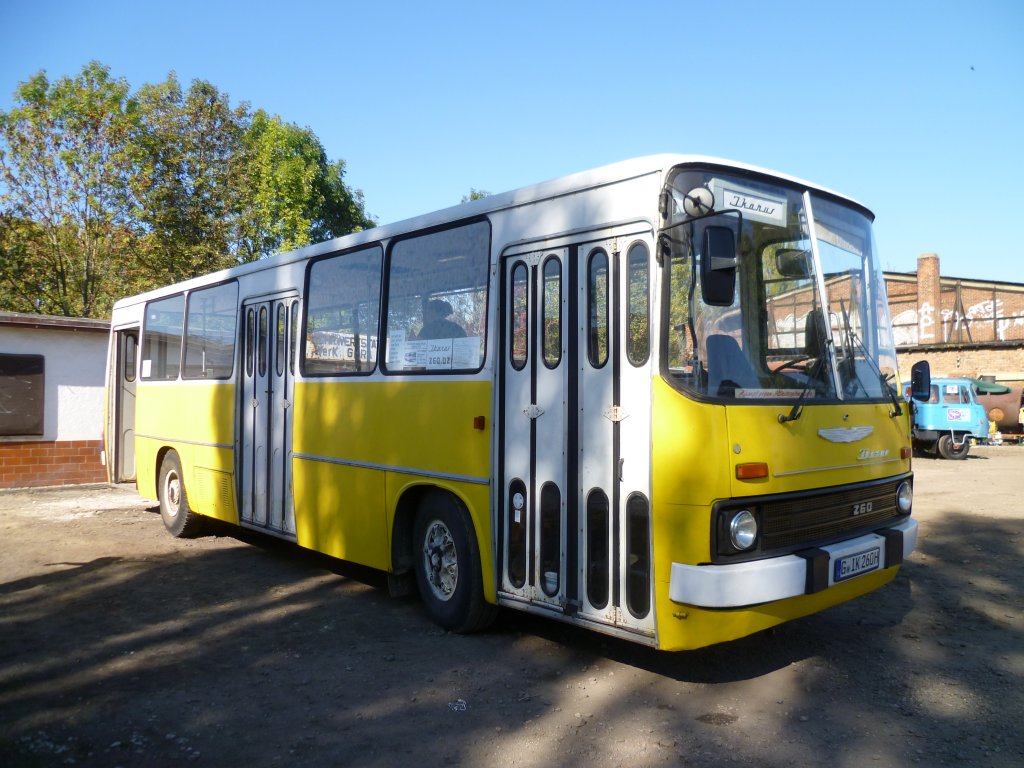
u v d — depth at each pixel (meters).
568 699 4.65
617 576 4.53
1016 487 14.29
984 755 3.94
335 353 6.99
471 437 5.53
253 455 8.06
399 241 6.36
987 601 6.73
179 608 6.59
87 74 21.97
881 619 6.20
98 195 21.16
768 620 4.37
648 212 4.50
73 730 4.27
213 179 22.55
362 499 6.54
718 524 4.14
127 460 12.35
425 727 4.29
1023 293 32.97
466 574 5.64
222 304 8.78
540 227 5.14
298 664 5.27
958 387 21.11
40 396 13.79
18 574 7.75
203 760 3.93
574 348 4.86
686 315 4.38
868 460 5.03
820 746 4.04
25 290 21.42
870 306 5.60
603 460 4.64
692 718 4.38
